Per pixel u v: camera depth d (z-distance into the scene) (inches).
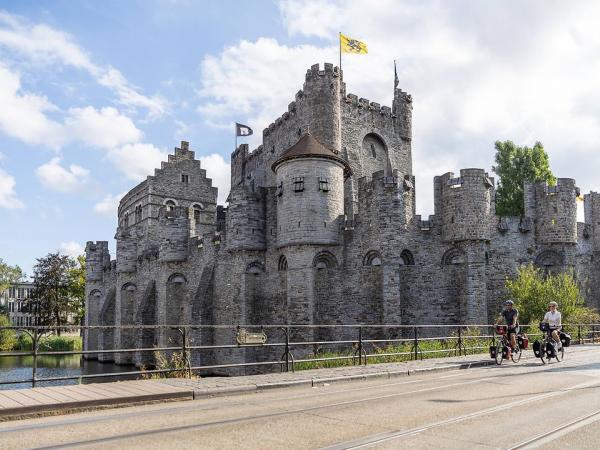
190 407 459.5
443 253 1568.7
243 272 1753.2
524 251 1672.0
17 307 4869.6
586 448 321.7
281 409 446.3
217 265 1945.1
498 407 450.6
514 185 2353.6
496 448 320.5
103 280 3031.5
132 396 474.3
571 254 1690.5
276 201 1750.7
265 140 2348.7
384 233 1507.1
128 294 2640.3
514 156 2399.1
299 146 1630.2
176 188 2967.5
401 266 1549.0
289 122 2126.0
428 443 331.6
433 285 1553.9
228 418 407.5
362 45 2124.8
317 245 1569.9
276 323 1704.0
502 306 1605.6
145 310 2294.5
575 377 661.3
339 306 1566.2
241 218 1760.6
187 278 2144.4
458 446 324.8
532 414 421.7
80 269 3909.9
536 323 1269.7
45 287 3838.6
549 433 358.0
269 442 333.4
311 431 363.3
